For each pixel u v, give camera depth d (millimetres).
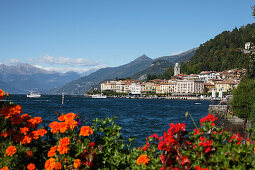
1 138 6422
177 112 79312
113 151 6895
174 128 5441
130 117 61344
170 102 164125
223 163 5059
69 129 6613
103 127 7328
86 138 6555
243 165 4941
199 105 128500
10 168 5699
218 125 38594
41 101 164250
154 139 7086
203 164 5219
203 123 6242
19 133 6465
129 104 132625
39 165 6547
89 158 5930
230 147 5500
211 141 5441
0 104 6523
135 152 7094
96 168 6363
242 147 5355
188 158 5352
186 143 5395
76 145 6211
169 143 5359
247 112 37844
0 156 5988
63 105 117500
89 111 81125
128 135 33250
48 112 73875
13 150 5715
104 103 143250
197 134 5957
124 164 6781
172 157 5379
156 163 6207
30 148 6445
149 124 46969
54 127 6242
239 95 39906
